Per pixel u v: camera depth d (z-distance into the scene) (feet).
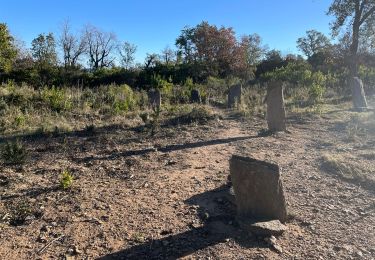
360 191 18.42
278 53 139.23
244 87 70.08
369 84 69.87
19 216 15.69
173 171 21.68
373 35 78.38
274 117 32.58
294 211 16.19
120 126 33.94
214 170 21.76
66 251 13.28
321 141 29.07
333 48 113.39
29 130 31.96
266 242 13.67
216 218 15.57
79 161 23.98
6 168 21.80
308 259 12.70
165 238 14.07
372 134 31.19
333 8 74.28
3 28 76.74
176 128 34.01
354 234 14.30
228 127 35.19
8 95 41.70
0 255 12.95
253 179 14.85
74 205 16.89
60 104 40.14
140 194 18.20
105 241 13.91
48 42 120.37
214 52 118.73
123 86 60.08
